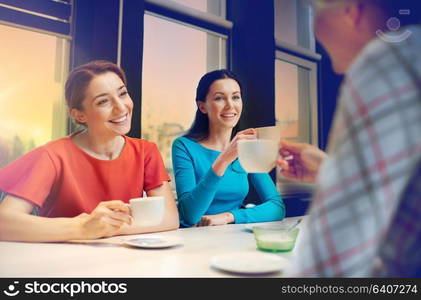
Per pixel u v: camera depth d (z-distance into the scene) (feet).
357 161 1.32
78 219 3.21
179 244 3.03
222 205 5.89
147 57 7.17
